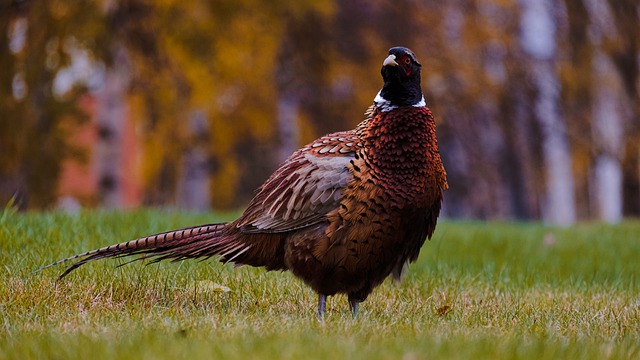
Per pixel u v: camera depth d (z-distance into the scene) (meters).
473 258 14.96
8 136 22.33
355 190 8.74
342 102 31.67
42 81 22.33
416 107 8.94
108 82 25.97
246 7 24.00
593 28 34.25
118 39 22.58
